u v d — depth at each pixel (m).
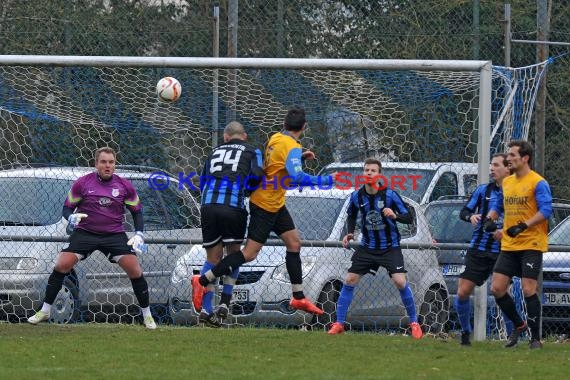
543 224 32.50
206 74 44.28
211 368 26.88
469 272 34.16
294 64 38.31
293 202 42.50
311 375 25.75
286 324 40.12
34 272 41.06
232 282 35.12
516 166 32.19
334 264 40.38
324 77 42.81
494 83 42.78
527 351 32.28
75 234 36.56
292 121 34.34
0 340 32.50
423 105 43.12
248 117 44.47
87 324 39.84
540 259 32.56
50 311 37.88
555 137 49.69
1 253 41.25
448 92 42.50
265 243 37.06
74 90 45.16
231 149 34.88
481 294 37.25
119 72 45.19
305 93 43.47
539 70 42.28
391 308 41.16
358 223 41.41
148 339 33.31
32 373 25.61
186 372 26.03
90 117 45.31
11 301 40.94
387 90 42.72
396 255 36.03
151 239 40.50
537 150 42.88
